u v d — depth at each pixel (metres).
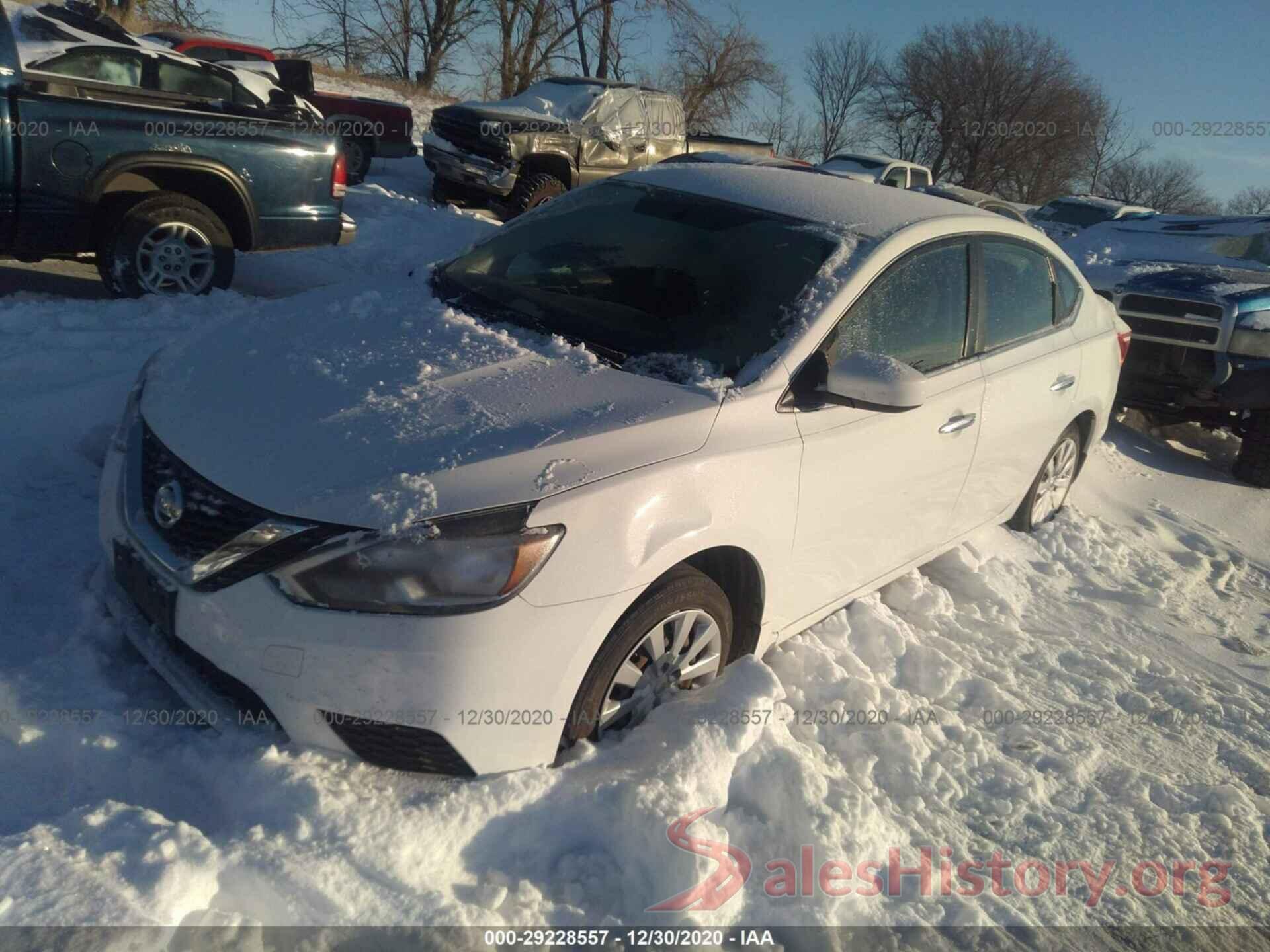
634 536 2.78
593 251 3.93
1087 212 21.22
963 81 45.09
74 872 2.22
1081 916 2.88
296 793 2.52
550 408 2.99
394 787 2.62
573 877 2.56
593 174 15.01
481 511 2.59
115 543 2.91
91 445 4.42
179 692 2.73
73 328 5.86
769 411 3.24
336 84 29.08
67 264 7.93
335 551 2.52
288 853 2.39
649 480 2.85
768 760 3.00
